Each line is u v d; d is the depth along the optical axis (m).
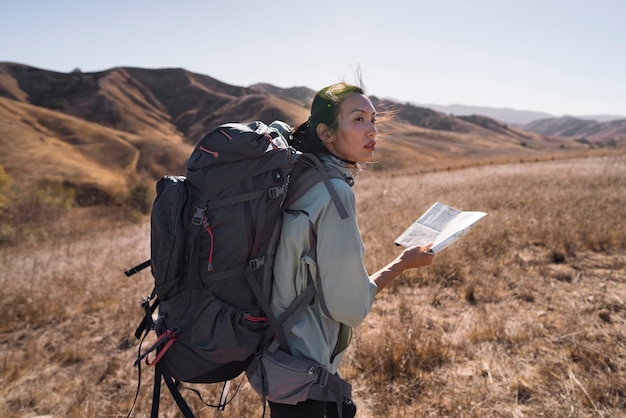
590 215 5.97
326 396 1.41
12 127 86.19
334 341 1.51
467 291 4.11
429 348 3.16
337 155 1.51
